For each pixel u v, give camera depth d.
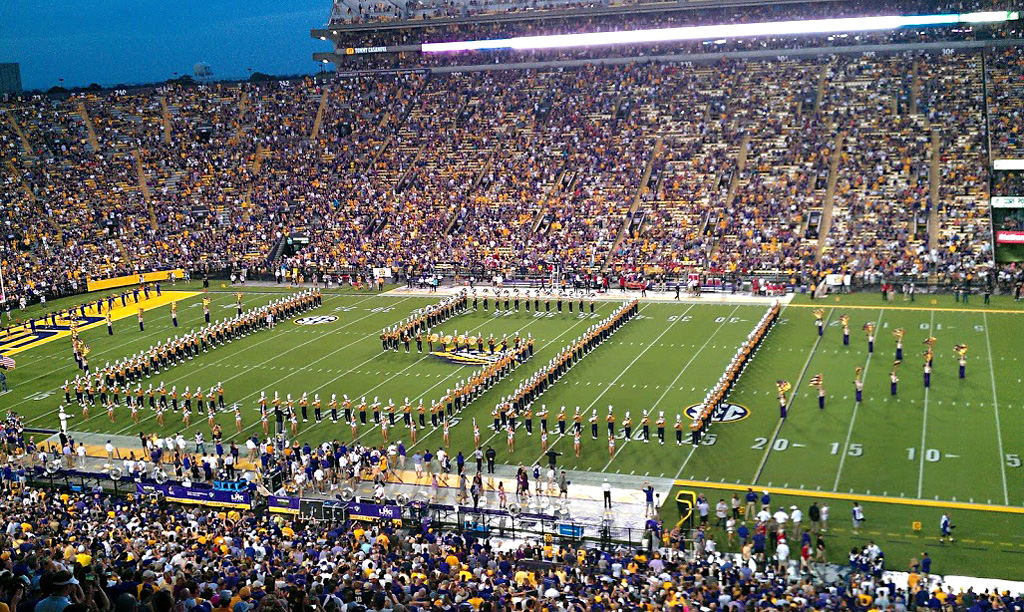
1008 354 52.97
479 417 47.34
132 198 93.88
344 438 45.38
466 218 86.94
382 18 109.25
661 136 90.06
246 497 38.12
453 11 107.38
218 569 23.64
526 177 89.25
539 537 35.28
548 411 47.41
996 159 76.69
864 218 76.50
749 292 72.00
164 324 70.38
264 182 95.12
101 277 84.25
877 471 38.47
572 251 80.19
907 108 86.00
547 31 105.50
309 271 84.38
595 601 23.25
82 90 114.56
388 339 59.84
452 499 38.59
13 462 42.75
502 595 22.38
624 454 41.88
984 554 31.62
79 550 22.94
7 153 98.31
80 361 58.72
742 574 28.55
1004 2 89.81
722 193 82.12
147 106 105.62
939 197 76.81
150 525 31.16
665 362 54.69
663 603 24.12
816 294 69.50
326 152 97.62
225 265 87.62
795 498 36.53
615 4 102.56
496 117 97.50
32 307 78.62
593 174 87.62
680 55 99.38
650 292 73.56
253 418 48.72
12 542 23.81
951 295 67.81
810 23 92.38
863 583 27.56
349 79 107.69
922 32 92.75
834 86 90.50
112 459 43.75
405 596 21.55
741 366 51.91
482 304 72.31
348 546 29.70
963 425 42.72
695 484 38.44
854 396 47.38
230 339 64.75
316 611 15.77
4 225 88.62
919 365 51.78
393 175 93.38
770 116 89.00
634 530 35.09
